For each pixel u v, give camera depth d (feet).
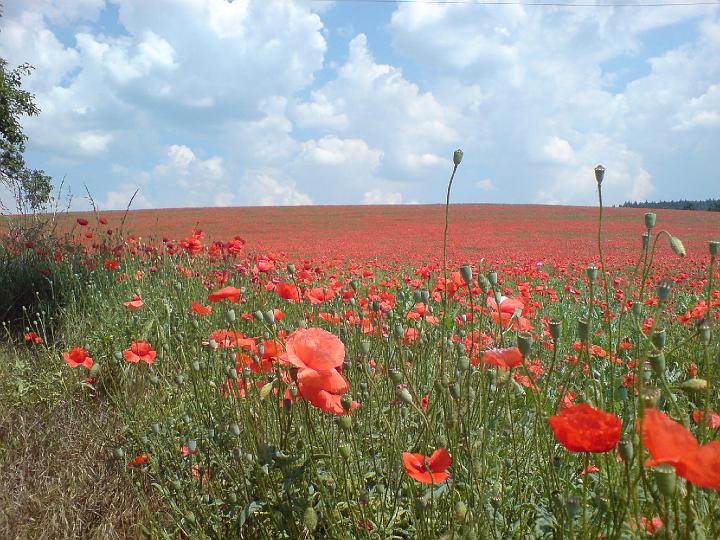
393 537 6.55
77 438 11.84
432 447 7.29
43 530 8.80
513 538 6.31
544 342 14.35
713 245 5.85
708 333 5.49
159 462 9.62
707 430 5.70
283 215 146.61
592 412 4.31
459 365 6.82
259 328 12.53
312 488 7.13
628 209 171.94
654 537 4.35
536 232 113.19
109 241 25.71
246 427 8.04
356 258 64.80
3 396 14.01
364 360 7.89
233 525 7.78
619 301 18.74
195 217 136.56
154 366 12.97
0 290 21.29
